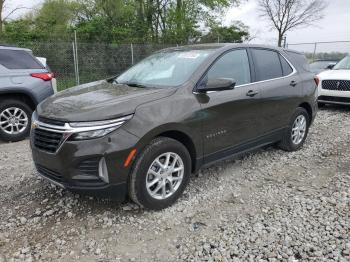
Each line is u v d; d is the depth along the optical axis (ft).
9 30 59.06
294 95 17.85
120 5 76.02
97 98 12.24
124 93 12.54
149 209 12.26
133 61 51.24
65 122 10.94
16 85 21.68
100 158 10.78
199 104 12.91
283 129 17.74
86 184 10.96
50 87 23.54
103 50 48.98
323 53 68.08
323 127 25.43
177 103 12.30
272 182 14.98
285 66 18.03
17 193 13.92
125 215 12.11
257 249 10.18
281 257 9.78
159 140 11.85
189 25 81.92
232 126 14.35
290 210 12.42
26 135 22.79
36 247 10.38
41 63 23.94
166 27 83.10
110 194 11.21
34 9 72.84
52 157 11.24
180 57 14.96
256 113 15.51
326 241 10.48
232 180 15.15
